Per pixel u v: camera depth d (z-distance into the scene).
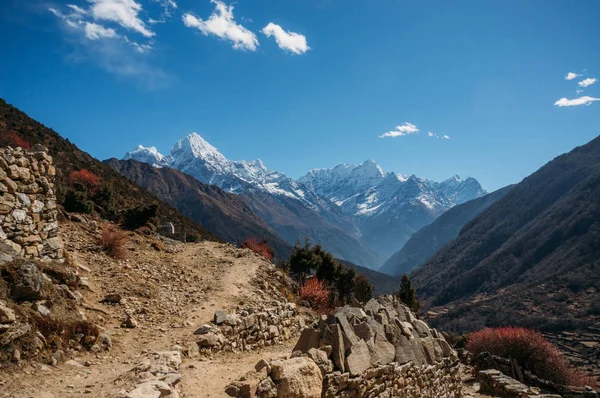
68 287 11.62
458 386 12.41
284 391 6.89
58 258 13.13
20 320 8.30
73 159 48.66
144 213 27.36
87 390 7.18
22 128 46.50
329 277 29.69
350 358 8.16
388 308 11.20
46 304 9.55
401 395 9.33
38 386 7.25
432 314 102.25
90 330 9.88
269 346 13.44
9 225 11.10
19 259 9.77
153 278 16.53
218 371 9.31
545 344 25.61
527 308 86.56
